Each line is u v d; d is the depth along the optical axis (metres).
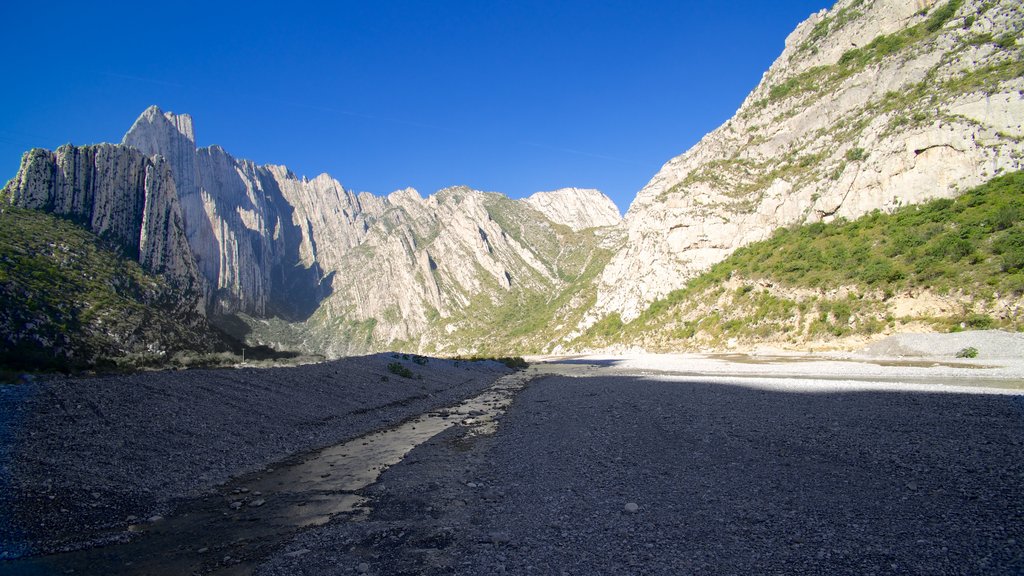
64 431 14.18
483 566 7.99
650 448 15.69
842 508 9.73
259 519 10.86
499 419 24.52
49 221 76.12
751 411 21.28
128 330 56.84
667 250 105.81
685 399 26.25
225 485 13.70
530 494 11.84
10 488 10.95
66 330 47.75
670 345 81.00
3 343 40.44
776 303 66.25
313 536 9.66
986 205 53.09
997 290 43.56
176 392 19.72
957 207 55.94
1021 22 66.62
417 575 7.75
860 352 47.94
